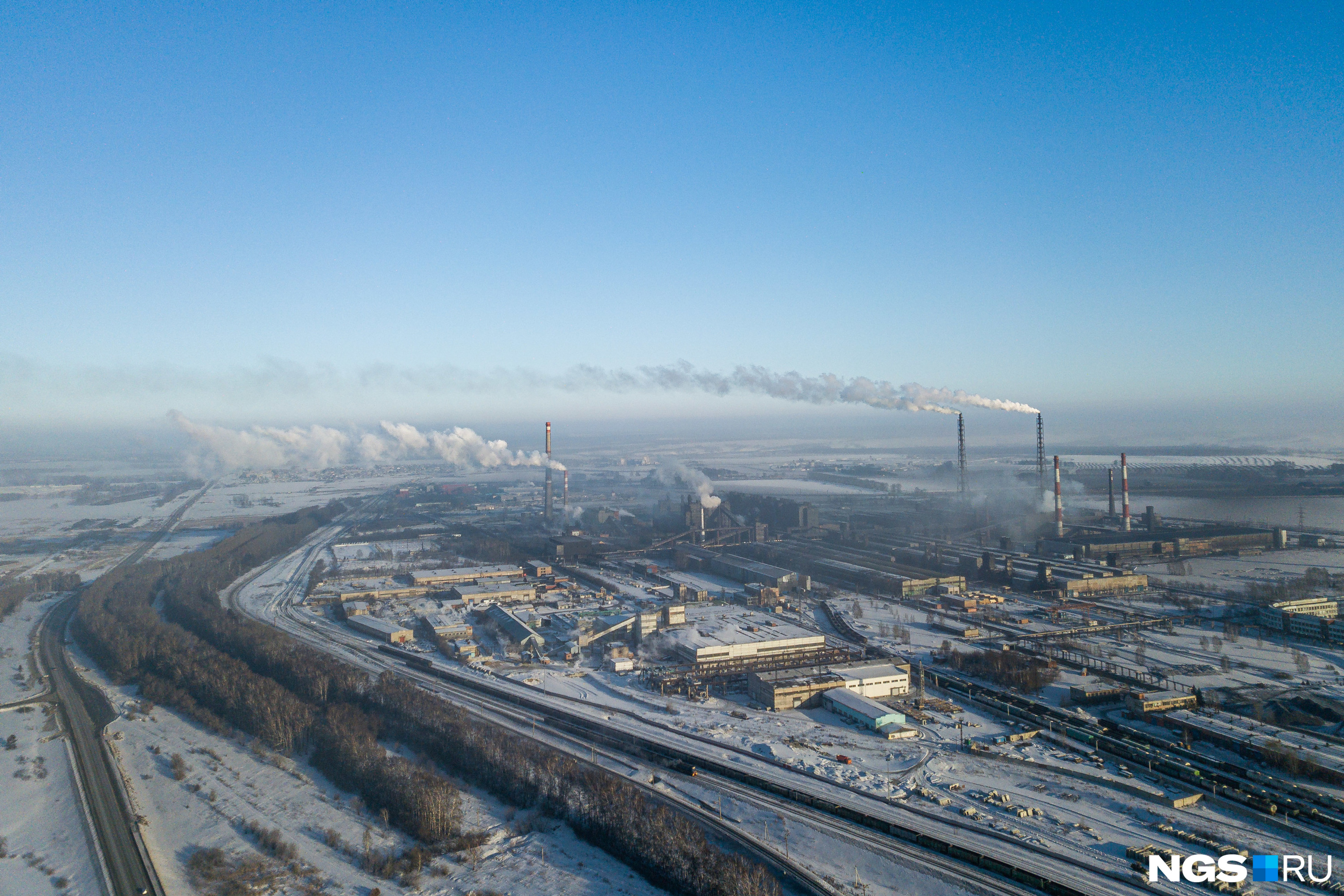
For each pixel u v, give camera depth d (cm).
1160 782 12769
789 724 15975
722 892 9731
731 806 12312
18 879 11056
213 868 11050
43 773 14350
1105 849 10619
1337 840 10719
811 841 11175
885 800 12169
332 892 10444
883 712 15638
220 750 15212
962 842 10794
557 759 13488
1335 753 13388
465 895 10281
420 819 11912
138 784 13788
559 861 11125
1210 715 15250
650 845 10944
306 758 14825
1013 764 13688
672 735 15375
